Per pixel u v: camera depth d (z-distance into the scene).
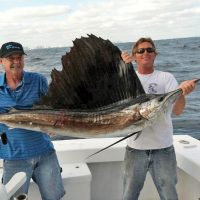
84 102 2.10
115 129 2.11
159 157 2.57
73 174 2.88
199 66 24.67
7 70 2.54
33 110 2.13
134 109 2.09
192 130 7.92
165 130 2.56
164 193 2.60
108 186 3.29
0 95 2.59
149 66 2.59
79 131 2.11
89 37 2.07
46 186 2.68
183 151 3.10
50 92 2.10
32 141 2.61
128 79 2.12
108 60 2.09
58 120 2.10
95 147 3.18
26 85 2.58
